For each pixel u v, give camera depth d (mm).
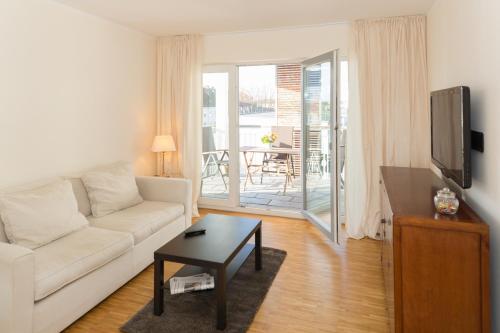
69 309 2061
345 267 2979
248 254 2764
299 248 3416
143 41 4312
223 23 3869
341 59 3908
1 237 2277
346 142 3832
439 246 1629
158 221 3061
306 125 4148
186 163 4520
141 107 4328
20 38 2740
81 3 3145
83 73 3398
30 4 2812
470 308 1612
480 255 1582
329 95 3629
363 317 2234
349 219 3779
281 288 2611
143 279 2785
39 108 2934
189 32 4273
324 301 2428
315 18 3678
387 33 3592
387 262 2213
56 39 3078
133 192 3389
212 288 2299
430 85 3430
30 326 1806
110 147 3816
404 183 2504
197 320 2176
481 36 1890
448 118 2119
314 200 4164
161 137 4266
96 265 2252
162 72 4539
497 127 1658
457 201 1720
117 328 2113
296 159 6797
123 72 3979
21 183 2799
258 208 4629
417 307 1675
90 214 3080
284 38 4105
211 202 4773
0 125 2615
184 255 2145
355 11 3430
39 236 2303
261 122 7410
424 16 3527
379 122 3650
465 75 2229
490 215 1771
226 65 4453
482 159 1893
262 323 2170
